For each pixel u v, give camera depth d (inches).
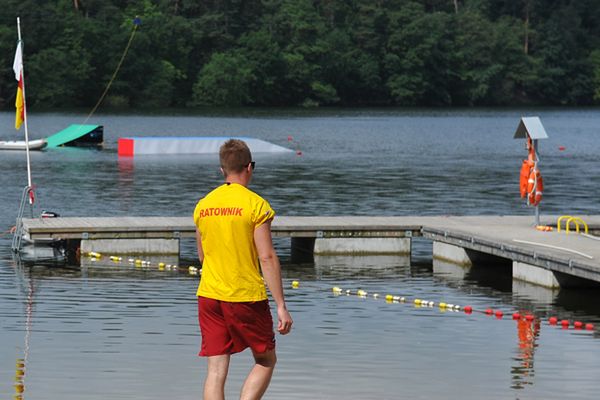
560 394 623.2
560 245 1033.5
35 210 1592.0
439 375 663.8
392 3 7711.6
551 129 5014.8
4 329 784.9
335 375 660.1
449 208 1688.0
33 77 6343.5
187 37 7057.1
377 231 1206.3
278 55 7185.0
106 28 6717.5
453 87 7795.3
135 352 715.4
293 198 1798.7
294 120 5521.7
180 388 627.2
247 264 493.7
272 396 610.5
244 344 495.8
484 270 1112.2
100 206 1658.5
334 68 7391.7
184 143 3026.6
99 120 5187.0
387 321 836.0
